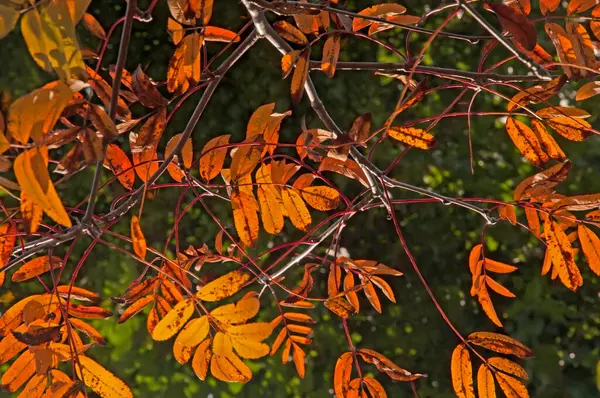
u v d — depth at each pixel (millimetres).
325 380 2756
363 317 2781
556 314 2797
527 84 2752
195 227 2693
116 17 2574
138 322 2721
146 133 1381
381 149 2750
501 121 2809
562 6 2656
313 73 2717
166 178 2650
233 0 2510
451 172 2801
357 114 2740
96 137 1274
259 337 1354
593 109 2697
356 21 1502
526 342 2799
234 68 2688
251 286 2629
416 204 2779
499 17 1317
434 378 2768
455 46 2797
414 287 2777
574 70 1423
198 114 1424
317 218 2637
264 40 2650
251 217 1408
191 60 1374
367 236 2738
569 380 2840
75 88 1234
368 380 1522
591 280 2799
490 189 2803
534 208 1454
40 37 1211
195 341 1348
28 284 2545
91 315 1454
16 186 1231
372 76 2748
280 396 2766
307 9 1418
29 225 1230
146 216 2670
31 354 1437
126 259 2674
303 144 1424
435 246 2771
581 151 2723
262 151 1430
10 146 1232
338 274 1557
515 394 1443
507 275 2834
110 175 2615
